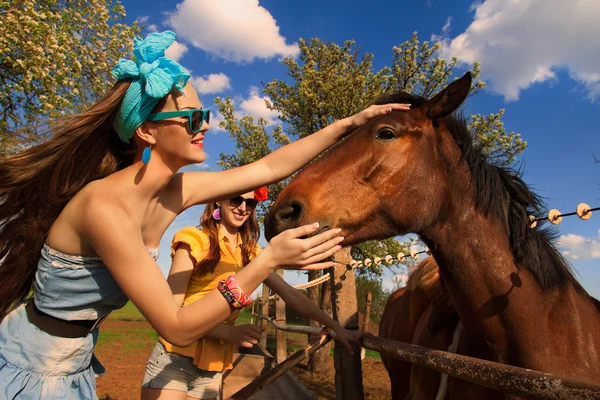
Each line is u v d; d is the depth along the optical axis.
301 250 1.14
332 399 6.10
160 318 1.08
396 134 1.82
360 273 9.96
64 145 1.25
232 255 2.21
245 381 6.20
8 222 1.29
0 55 7.16
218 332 2.00
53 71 7.79
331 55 10.25
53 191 1.24
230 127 10.12
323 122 9.66
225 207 2.15
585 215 1.68
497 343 1.67
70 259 1.16
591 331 1.61
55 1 8.14
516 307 1.61
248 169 1.60
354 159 1.82
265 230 1.83
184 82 1.21
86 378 1.25
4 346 1.15
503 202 1.72
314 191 1.77
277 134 9.93
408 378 3.27
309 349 2.21
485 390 1.70
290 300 2.20
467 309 1.74
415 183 1.79
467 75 1.72
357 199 1.77
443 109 1.82
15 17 7.34
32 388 1.12
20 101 7.91
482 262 1.69
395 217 1.79
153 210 1.34
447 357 1.36
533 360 1.56
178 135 1.20
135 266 1.08
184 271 1.97
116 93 1.23
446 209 1.77
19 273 1.27
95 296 1.21
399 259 2.96
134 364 8.23
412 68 8.91
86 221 1.10
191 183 1.52
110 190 1.15
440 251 1.79
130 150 1.33
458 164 1.79
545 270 1.64
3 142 1.34
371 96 9.26
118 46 9.47
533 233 1.72
